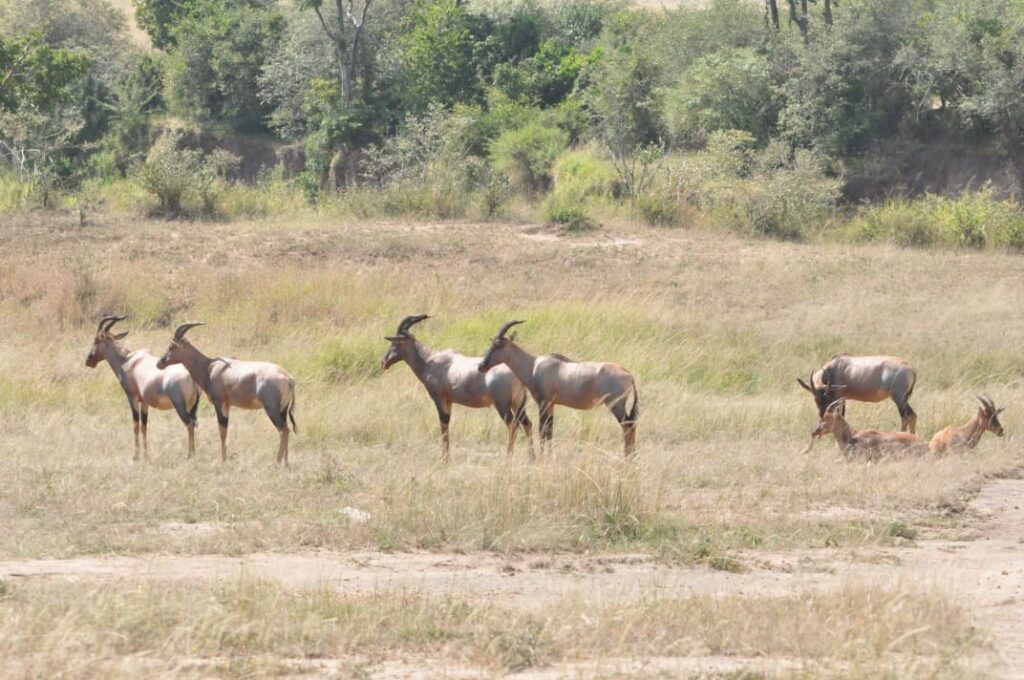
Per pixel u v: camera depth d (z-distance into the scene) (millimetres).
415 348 60281
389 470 54438
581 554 42625
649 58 180750
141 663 28234
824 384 66875
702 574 40281
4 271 99812
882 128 167625
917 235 134375
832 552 43438
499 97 187625
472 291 100000
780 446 62281
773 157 153625
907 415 65438
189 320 91562
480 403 59031
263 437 63312
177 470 53688
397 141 173000
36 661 27828
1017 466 58156
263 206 138000
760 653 31203
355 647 31219
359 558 41375
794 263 115812
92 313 93188
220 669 28766
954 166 162750
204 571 38750
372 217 135500
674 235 131750
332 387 74750
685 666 29672
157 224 125250
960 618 33406
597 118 179125
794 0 190625
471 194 143625
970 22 168750
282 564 40281
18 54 176875
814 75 166875
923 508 50156
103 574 37875
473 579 38906
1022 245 130875
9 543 41656
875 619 32375
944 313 97500
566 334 85312
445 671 28875
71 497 48156
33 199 133750
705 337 87062
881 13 168500
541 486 46469
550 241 123812
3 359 77938
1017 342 88000
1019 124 161125
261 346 84562
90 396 71938
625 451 57750
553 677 29062
